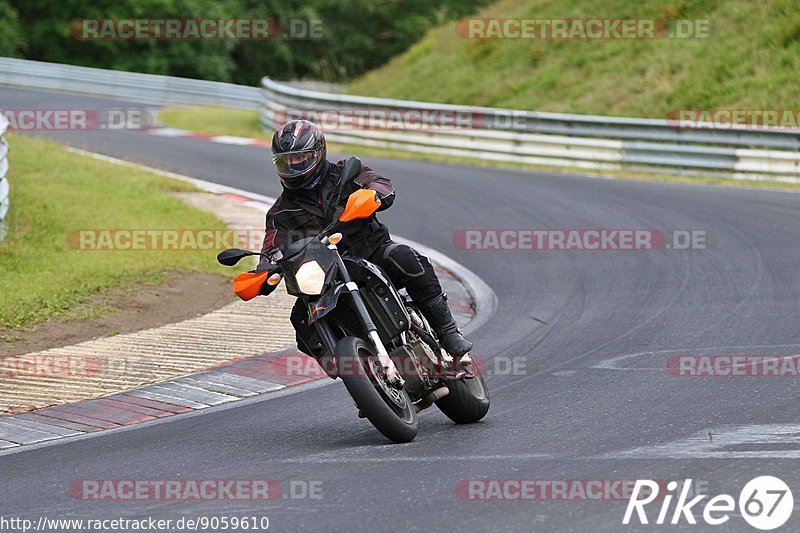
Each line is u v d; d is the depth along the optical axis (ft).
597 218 158.10
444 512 47.03
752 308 99.91
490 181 198.39
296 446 61.87
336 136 261.24
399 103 247.70
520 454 56.59
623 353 85.10
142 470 57.93
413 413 62.23
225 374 83.71
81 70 355.77
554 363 83.35
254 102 345.51
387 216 165.48
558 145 225.56
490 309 109.81
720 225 148.15
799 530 43.29
